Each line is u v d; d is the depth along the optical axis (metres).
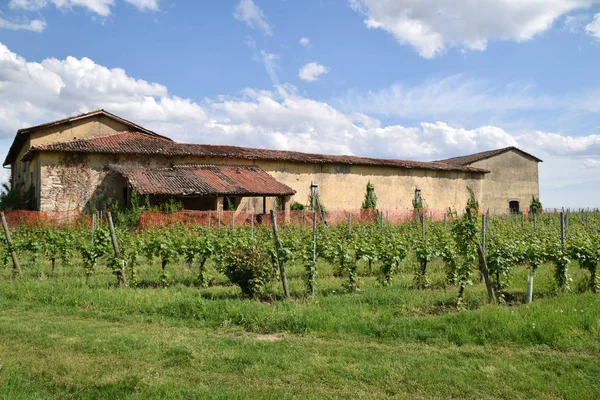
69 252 13.03
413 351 5.96
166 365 5.48
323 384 4.99
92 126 27.56
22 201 25.61
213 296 9.08
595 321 6.49
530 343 6.08
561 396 4.63
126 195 24.20
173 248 10.84
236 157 27.64
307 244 11.46
